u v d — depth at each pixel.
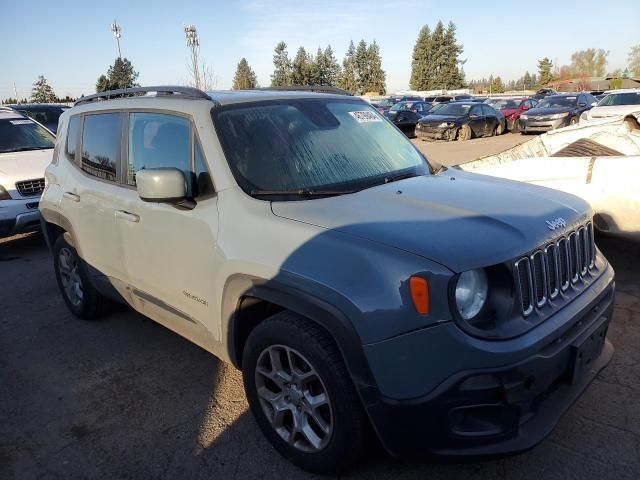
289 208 2.82
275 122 3.37
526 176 5.57
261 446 3.09
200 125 3.22
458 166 6.28
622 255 5.77
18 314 5.25
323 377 2.55
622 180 4.99
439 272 2.25
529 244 2.47
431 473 2.77
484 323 2.34
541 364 2.36
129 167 3.77
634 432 2.99
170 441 3.18
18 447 3.20
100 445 3.18
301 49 78.81
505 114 26.22
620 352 3.84
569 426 3.07
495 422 2.34
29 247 7.86
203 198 3.13
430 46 88.56
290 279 2.56
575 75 106.12
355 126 3.71
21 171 7.45
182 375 3.92
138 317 4.98
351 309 2.36
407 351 2.29
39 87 64.25
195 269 3.17
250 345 2.88
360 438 2.56
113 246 3.94
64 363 4.20
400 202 2.81
